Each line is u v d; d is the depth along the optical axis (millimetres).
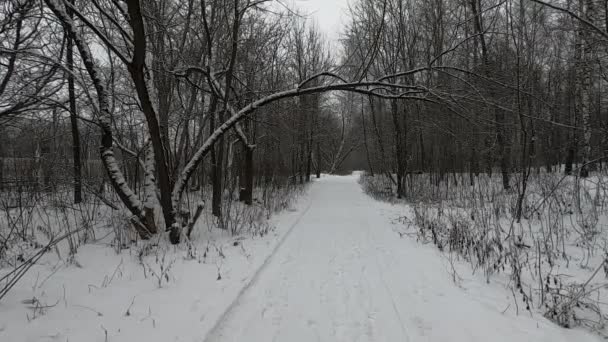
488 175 18344
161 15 8625
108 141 6758
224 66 9539
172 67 8672
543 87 15656
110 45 5859
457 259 5977
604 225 7141
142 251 5824
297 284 4941
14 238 5855
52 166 8219
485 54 10281
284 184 19906
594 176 12039
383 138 21031
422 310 4051
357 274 5379
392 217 10883
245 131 12516
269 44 12414
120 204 8625
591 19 7773
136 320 3602
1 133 8750
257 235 8047
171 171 8430
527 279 4949
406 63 14898
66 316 3559
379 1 13734
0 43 6645
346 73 8922
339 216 11453
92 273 4859
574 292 4180
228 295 4371
